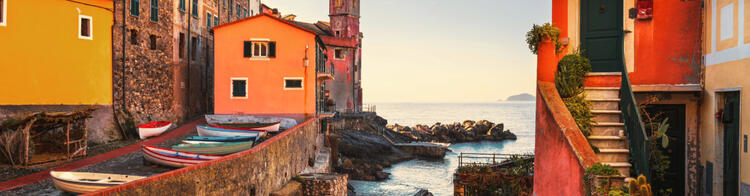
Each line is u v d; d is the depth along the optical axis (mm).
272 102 31484
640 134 10008
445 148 62500
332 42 59750
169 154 16828
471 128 91688
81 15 23625
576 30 12352
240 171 15992
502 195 18859
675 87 11633
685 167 11828
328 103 46781
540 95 11891
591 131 11523
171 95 31594
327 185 22297
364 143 53938
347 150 49969
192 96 35562
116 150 21312
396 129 82688
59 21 22594
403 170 49906
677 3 11812
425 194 34344
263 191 18125
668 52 11883
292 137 22938
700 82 11641
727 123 10438
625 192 8898
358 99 67500
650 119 11547
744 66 9508
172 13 31734
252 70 31453
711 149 11023
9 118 20250
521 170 19031
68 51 22969
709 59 11203
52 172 12969
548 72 11984
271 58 31516
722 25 10516
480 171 19734
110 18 25297
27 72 21234
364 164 46500
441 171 49688
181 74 33281
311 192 22359
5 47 20484
